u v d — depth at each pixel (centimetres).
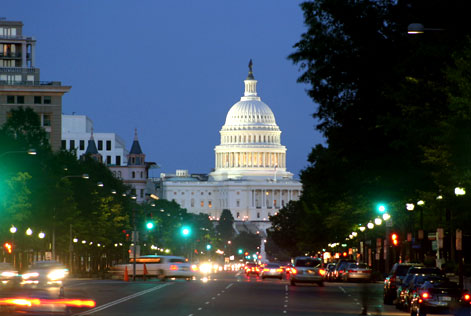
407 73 7106
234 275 17925
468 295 5162
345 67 7862
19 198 11000
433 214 9206
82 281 11631
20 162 12131
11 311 5538
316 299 7788
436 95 6744
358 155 8038
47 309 5641
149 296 7975
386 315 5919
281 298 7862
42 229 13550
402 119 6844
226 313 5972
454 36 6688
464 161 5741
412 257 11831
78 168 16475
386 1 7800
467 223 7462
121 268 12988
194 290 9150
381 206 10231
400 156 7550
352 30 7825
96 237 16962
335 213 14925
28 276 9562
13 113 14125
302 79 8188
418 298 5300
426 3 6856
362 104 7950
